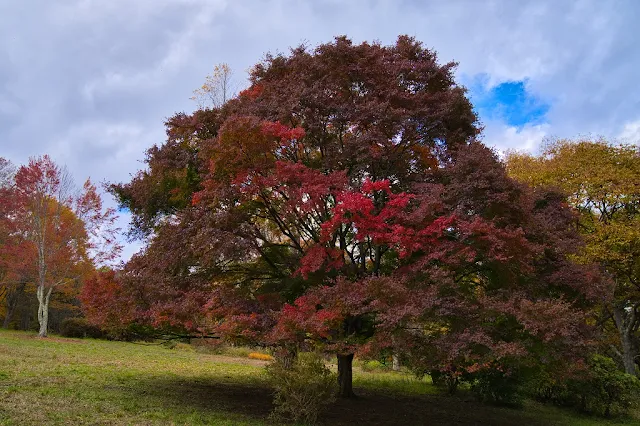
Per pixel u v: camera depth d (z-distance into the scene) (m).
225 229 9.50
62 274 27.84
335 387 10.51
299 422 9.38
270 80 12.14
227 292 9.87
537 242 9.55
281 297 10.21
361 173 10.91
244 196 9.48
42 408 8.43
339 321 8.62
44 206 27.45
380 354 8.83
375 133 9.86
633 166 21.14
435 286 8.01
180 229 9.89
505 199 8.54
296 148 10.95
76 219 27.91
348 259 11.55
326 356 9.60
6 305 35.53
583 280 9.38
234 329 8.68
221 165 9.08
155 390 11.99
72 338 29.06
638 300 21.77
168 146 12.23
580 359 8.77
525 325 7.64
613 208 21.58
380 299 7.92
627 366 22.05
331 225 8.73
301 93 10.16
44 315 27.12
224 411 10.05
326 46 11.11
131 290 9.95
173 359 21.41
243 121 8.55
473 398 16.05
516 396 15.13
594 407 15.29
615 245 19.02
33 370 13.15
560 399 16.20
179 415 9.05
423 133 11.18
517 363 8.87
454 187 9.06
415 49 12.09
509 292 8.91
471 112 11.48
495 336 8.53
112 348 23.95
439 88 11.98
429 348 8.43
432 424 10.92
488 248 8.38
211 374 17.03
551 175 21.69
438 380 16.70
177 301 9.56
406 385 18.34
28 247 27.66
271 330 8.80
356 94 11.16
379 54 11.18
